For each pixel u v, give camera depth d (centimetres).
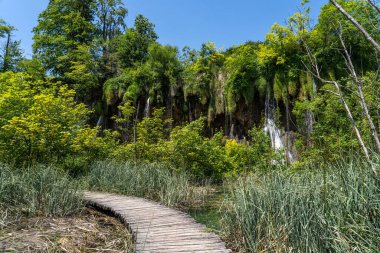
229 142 1620
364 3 716
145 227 554
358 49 1352
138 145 1329
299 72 1603
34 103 1080
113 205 745
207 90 1994
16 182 685
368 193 334
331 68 1470
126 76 2294
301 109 1205
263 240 422
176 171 1132
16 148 1021
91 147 1269
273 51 1688
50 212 642
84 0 2845
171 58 2205
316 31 1424
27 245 457
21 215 614
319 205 378
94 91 2486
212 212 742
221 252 419
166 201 823
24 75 1309
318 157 675
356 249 307
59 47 2598
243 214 459
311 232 369
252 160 1126
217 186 1136
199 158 1239
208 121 1950
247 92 1808
